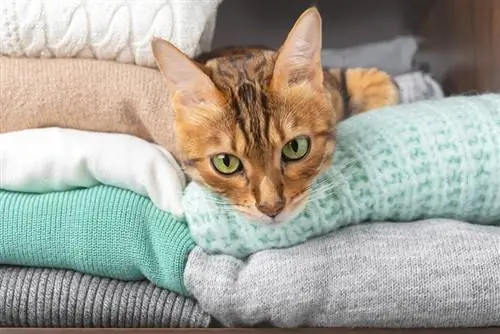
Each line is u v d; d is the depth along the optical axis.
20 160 0.79
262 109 0.76
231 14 1.26
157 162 0.80
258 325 0.75
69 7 0.82
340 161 0.79
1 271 0.79
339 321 0.73
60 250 0.77
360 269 0.73
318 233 0.77
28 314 0.77
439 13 1.25
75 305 0.76
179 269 0.76
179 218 0.79
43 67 0.83
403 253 0.73
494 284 0.71
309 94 0.78
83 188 0.81
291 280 0.72
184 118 0.78
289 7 1.26
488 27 1.04
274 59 0.80
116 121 0.84
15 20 0.81
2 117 0.83
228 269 0.75
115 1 0.82
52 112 0.83
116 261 0.77
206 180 0.78
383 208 0.78
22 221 0.78
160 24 0.83
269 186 0.74
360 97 1.10
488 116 0.79
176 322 0.76
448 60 1.22
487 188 0.78
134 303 0.77
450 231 0.75
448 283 0.71
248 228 0.76
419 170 0.77
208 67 0.81
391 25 1.34
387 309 0.72
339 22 1.32
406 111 0.83
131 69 0.84
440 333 0.72
